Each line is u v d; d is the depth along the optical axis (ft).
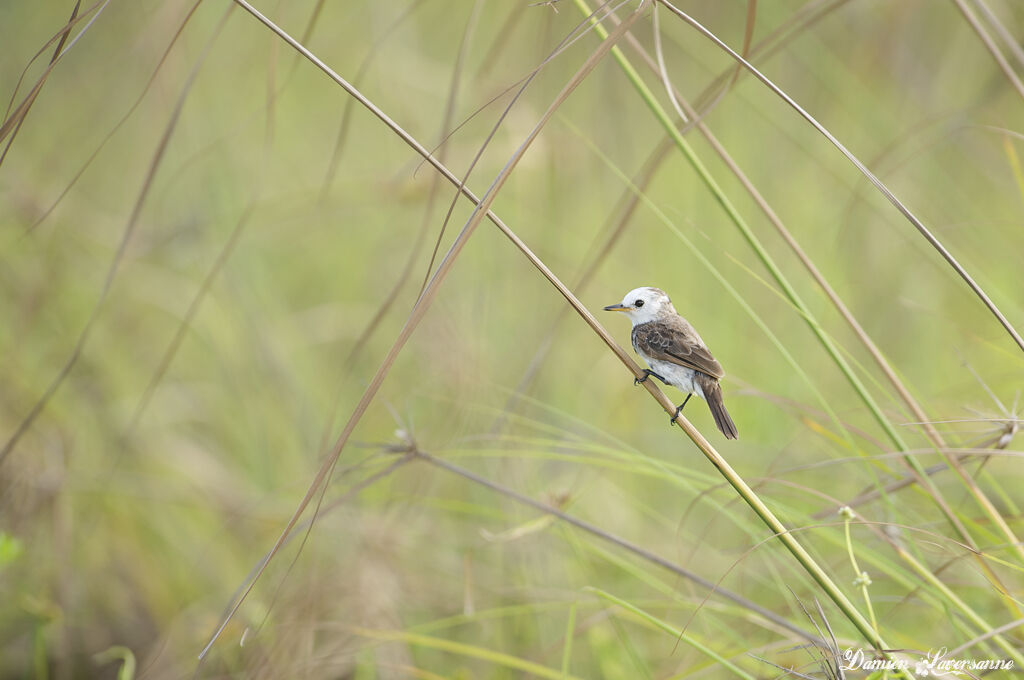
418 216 49.47
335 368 46.37
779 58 52.08
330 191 48.98
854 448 24.17
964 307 46.09
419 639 27.50
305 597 32.40
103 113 52.44
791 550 19.06
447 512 37.70
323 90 54.39
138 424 42.09
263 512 38.91
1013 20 44.52
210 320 45.11
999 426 23.76
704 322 45.32
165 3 41.55
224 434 44.01
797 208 48.73
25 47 57.21
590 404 44.32
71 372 43.11
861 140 48.78
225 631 32.60
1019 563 24.81
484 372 38.86
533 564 34.71
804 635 23.81
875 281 45.96
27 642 35.40
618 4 20.22
